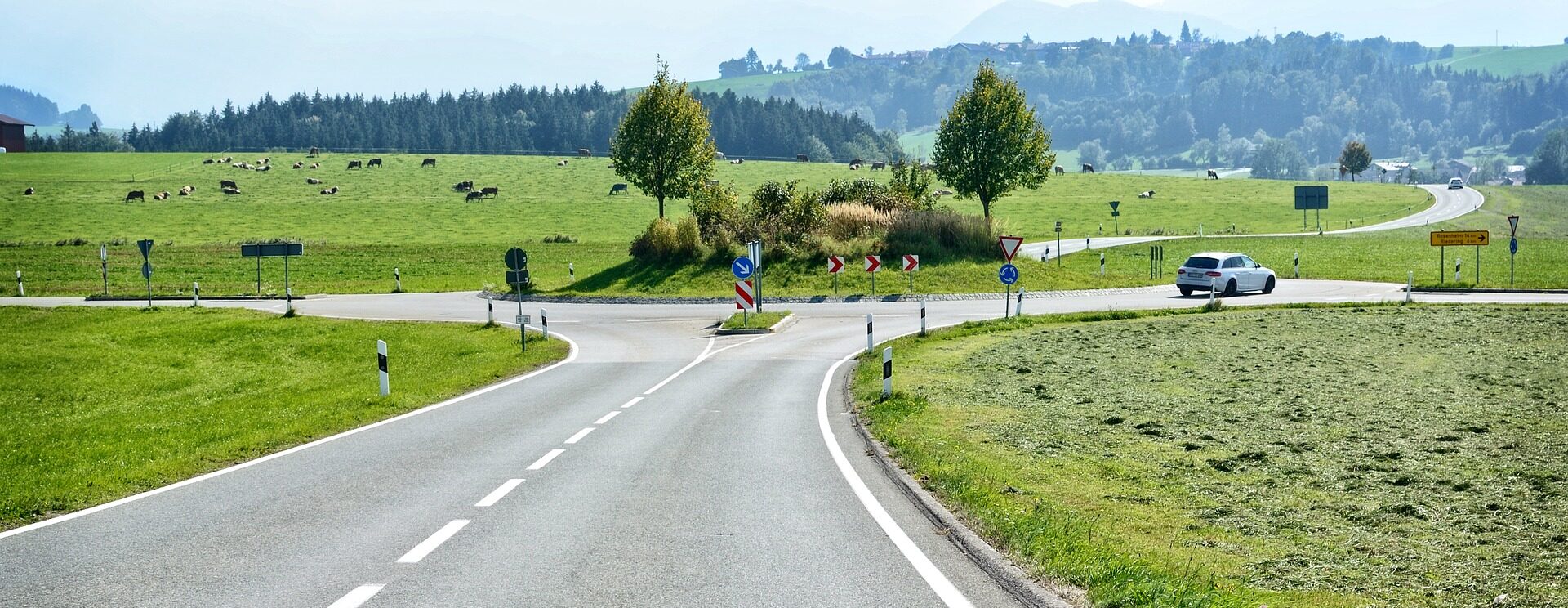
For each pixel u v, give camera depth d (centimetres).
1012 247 3606
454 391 2241
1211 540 971
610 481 1215
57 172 14425
